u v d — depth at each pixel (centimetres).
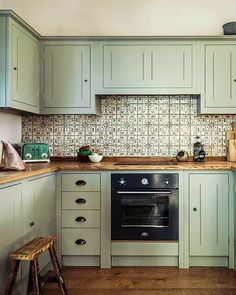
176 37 347
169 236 320
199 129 380
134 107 383
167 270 312
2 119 339
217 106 350
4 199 208
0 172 247
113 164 338
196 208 319
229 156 371
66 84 356
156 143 383
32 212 259
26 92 322
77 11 388
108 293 262
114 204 321
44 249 215
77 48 355
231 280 287
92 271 311
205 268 318
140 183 320
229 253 318
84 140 386
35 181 267
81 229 323
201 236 319
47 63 357
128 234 321
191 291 265
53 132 387
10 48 284
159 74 351
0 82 282
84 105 355
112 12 385
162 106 382
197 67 350
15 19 293
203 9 382
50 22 390
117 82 353
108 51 353
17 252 204
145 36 347
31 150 355
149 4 384
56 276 239
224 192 318
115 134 385
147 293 262
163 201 323
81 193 323
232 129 379
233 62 348
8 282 203
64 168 319
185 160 369
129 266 324
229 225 318
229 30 351
